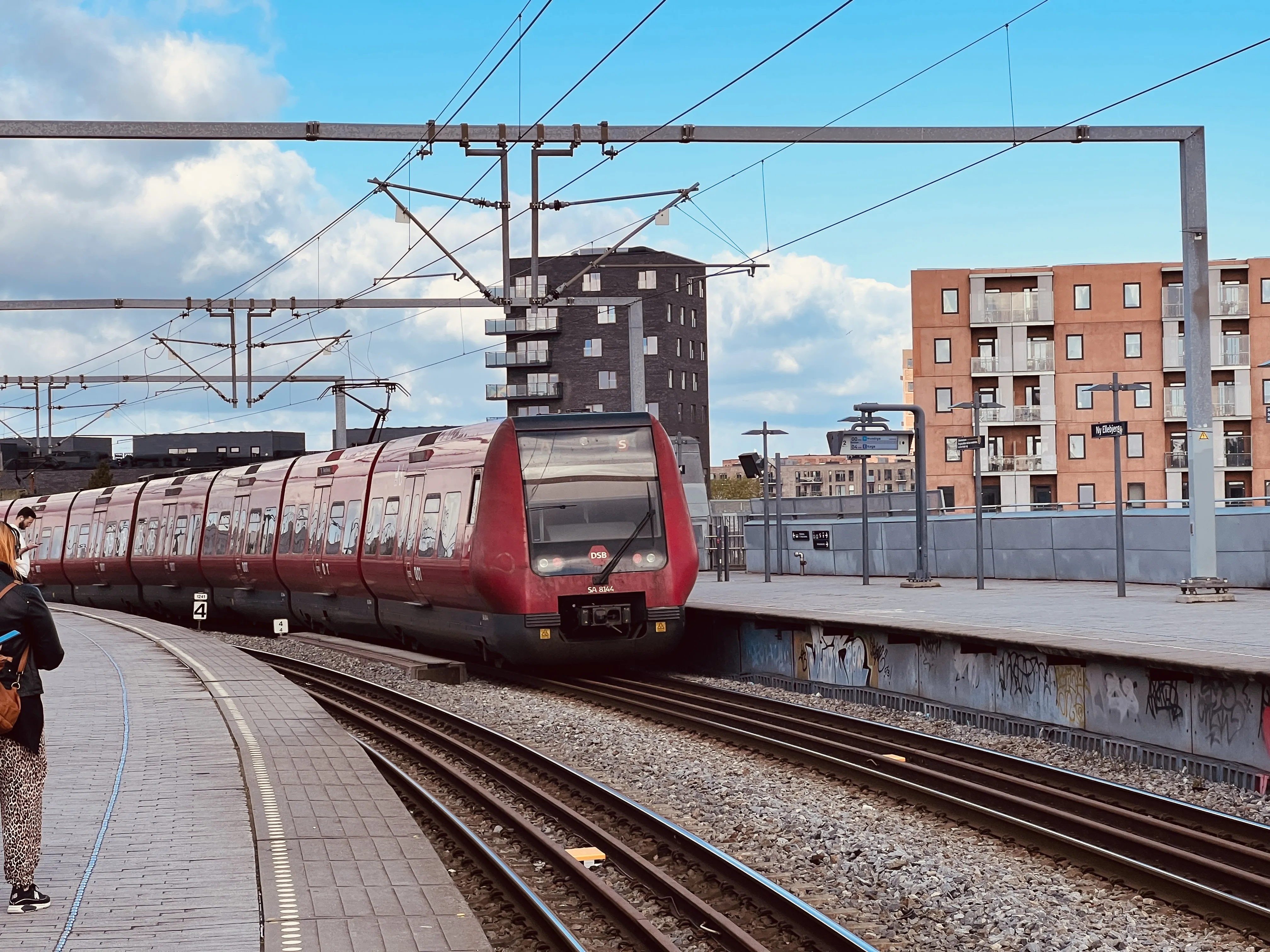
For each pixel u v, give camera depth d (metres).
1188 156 21.05
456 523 20.94
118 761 11.90
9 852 7.05
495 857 9.24
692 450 45.00
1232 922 7.74
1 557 7.10
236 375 32.75
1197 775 12.59
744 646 22.20
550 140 19.22
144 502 41.03
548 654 19.39
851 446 28.62
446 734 16.66
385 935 6.77
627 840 10.54
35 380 45.59
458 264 24.91
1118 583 22.69
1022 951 7.47
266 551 31.23
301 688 17.88
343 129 18.73
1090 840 9.86
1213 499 21.17
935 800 11.18
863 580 31.69
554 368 100.38
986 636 15.52
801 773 13.06
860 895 8.70
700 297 106.75
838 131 19.38
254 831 9.15
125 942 6.52
